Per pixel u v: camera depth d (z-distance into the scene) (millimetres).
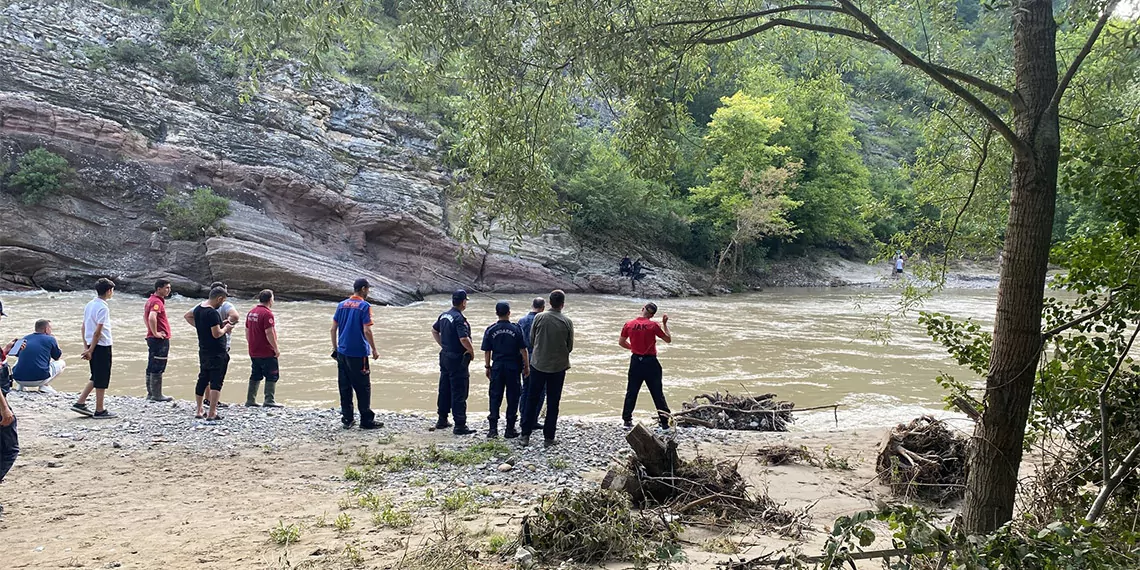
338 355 9773
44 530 5625
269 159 34156
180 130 33000
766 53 7113
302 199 34094
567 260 38969
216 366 10000
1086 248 4754
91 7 34500
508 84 5684
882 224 54469
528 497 6852
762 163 45000
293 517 6062
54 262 28453
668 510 6137
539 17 5480
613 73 5535
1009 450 3982
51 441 8555
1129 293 4359
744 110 43031
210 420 9945
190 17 5691
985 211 6379
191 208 30719
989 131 5543
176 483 7121
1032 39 3992
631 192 40969
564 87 6000
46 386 11773
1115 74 4879
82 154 30234
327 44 5348
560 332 8859
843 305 35281
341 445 8859
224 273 29625
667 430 10406
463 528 5715
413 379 15156
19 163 28609
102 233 29516
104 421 9695
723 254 45406
